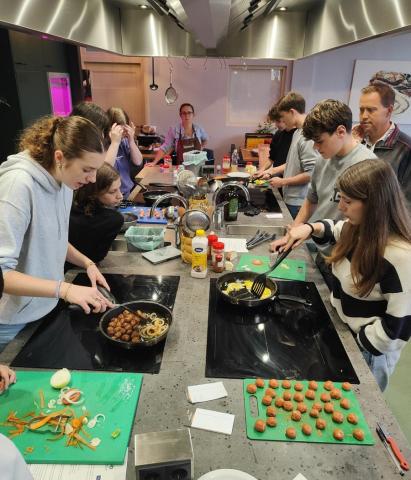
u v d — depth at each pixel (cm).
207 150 433
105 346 120
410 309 116
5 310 125
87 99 429
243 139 523
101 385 104
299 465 85
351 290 131
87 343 122
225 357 117
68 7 160
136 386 104
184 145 419
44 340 123
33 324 131
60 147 115
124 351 118
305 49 246
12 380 104
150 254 184
